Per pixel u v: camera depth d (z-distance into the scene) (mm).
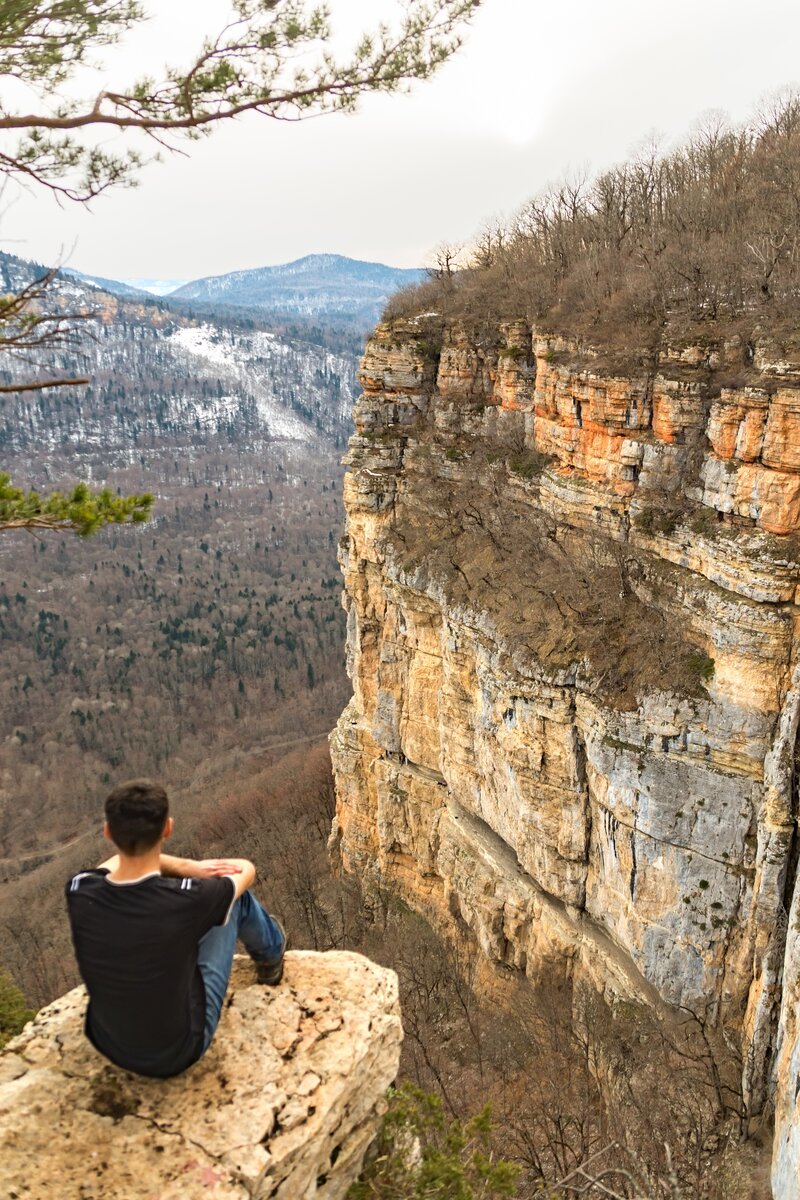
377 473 40312
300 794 68875
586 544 30219
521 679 29156
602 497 29328
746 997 24234
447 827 37656
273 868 54812
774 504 22938
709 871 24609
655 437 27594
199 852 66188
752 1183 20531
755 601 22922
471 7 12438
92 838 91000
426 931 39781
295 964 10125
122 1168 7527
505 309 37906
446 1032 33000
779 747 22312
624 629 27625
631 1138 22250
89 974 7359
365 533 40906
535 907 31781
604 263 35000
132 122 12031
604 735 26469
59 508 11859
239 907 8680
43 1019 9086
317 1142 8234
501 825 33281
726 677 23625
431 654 37719
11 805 102188
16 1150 7598
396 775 41375
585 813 28797
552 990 30438
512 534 33750
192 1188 7410
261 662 131500
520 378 35844
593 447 29656
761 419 23172
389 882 43594
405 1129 10625
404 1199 9914
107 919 7305
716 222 37438
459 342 38625
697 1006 25312
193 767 106938
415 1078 29891
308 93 12523
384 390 41188
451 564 35375
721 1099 22469
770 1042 22234
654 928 26062
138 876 7504
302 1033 9133
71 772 107375
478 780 34875
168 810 7645
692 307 28078
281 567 188625
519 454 34938
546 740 29000
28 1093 8109
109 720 117562
